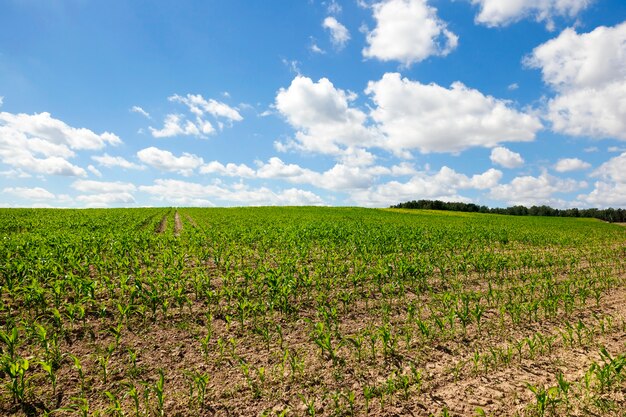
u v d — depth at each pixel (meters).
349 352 6.06
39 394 4.68
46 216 33.25
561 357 5.96
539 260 14.68
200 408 4.51
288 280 8.93
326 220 36.38
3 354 5.51
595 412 4.41
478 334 6.94
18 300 7.73
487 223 41.72
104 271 10.27
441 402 4.68
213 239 16.66
